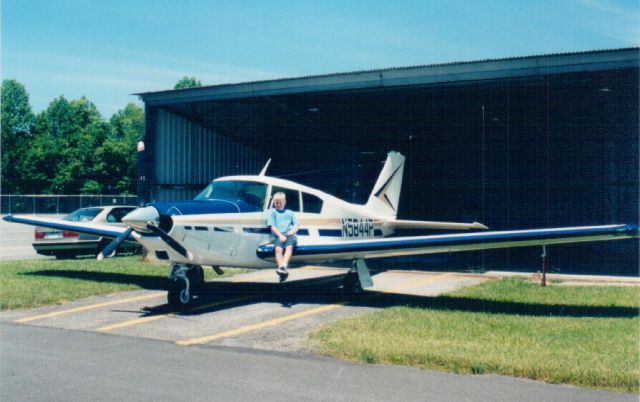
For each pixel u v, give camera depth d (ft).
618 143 61.72
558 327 19.90
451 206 74.13
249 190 27.17
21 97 233.35
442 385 13.70
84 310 24.09
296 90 44.42
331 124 61.67
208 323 21.56
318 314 23.49
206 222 24.02
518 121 59.41
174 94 49.96
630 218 60.80
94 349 17.35
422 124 61.93
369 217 35.14
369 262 46.39
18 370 14.96
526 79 41.39
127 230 24.32
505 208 70.64
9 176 182.50
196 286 31.42
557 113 55.11
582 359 15.51
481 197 72.13
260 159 66.80
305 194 29.81
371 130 64.23
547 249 58.65
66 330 20.20
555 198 66.44
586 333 18.90
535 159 68.49
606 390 13.38
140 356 16.49
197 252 23.91
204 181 57.67
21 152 184.55
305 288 31.14
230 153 61.82
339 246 26.48
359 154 73.26
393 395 12.96
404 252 26.16
